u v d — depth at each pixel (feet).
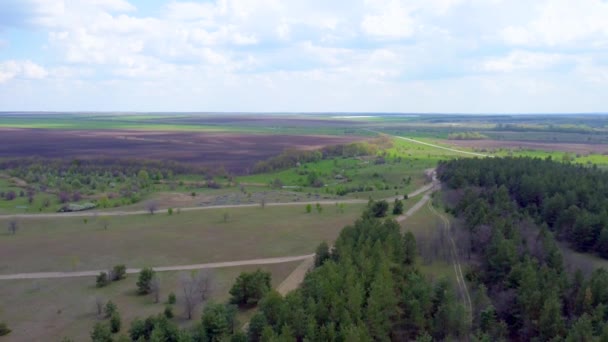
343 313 250.37
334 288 275.18
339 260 327.67
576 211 440.04
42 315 315.78
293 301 265.34
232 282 365.61
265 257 422.82
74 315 315.17
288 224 532.73
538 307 274.98
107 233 510.17
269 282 344.08
